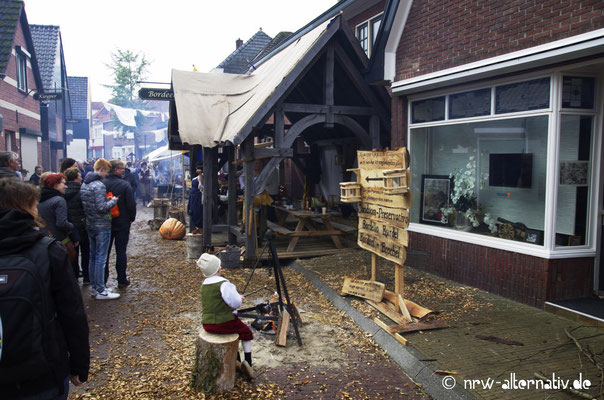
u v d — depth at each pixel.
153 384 3.91
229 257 8.14
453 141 6.88
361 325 5.30
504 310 5.38
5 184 2.26
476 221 6.50
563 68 5.11
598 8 4.58
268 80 8.81
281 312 5.04
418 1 7.12
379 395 3.78
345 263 7.99
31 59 18.39
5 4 16.28
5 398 2.06
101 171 6.52
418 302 5.75
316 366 4.32
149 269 8.09
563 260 5.37
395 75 7.67
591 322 4.82
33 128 18.95
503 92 5.96
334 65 8.61
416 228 7.48
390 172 5.00
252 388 3.88
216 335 3.87
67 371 2.34
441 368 3.97
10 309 2.01
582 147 5.48
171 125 10.65
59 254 2.26
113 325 5.35
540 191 5.54
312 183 13.05
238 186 12.28
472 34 6.13
